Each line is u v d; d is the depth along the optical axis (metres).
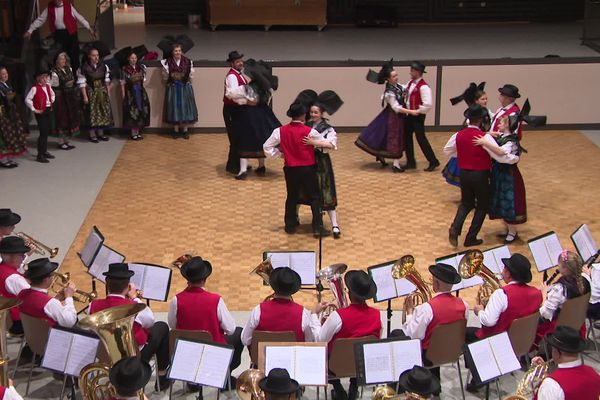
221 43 18.11
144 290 6.56
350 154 12.91
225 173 11.91
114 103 13.82
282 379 4.51
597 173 11.95
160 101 13.93
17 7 15.32
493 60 13.88
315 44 18.08
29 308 6.16
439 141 13.61
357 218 10.16
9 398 4.95
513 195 9.27
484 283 6.64
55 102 12.78
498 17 21.69
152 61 13.75
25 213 10.23
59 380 6.61
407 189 11.23
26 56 14.16
